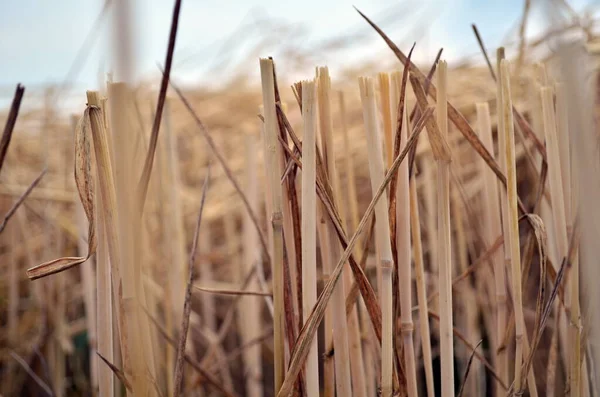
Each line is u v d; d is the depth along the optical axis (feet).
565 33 1.02
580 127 1.03
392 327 1.13
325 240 1.14
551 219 1.32
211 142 1.36
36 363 2.16
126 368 1.10
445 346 1.14
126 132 1.03
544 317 1.16
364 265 1.19
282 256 1.10
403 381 1.14
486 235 1.51
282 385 1.07
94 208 1.10
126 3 0.91
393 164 1.08
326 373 1.17
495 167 1.19
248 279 1.58
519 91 1.93
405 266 1.13
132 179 1.04
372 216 1.18
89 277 1.66
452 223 1.87
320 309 1.07
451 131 1.91
